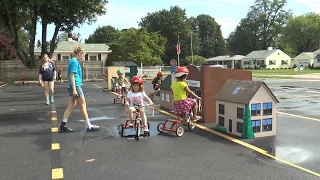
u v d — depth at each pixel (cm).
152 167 473
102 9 3344
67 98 1441
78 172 456
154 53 4912
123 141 625
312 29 8819
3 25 3203
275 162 485
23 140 644
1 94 1686
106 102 1247
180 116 703
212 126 746
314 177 423
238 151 545
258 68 8188
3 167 481
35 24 3222
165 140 628
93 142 620
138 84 664
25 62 3278
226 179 421
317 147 562
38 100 1366
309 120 819
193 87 833
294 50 9906
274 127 653
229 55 9969
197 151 550
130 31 4497
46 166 484
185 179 424
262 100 636
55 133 702
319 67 6894
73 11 3119
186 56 8594
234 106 654
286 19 10225
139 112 668
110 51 5225
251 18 10712
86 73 3322
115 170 462
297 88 1881
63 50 5275
